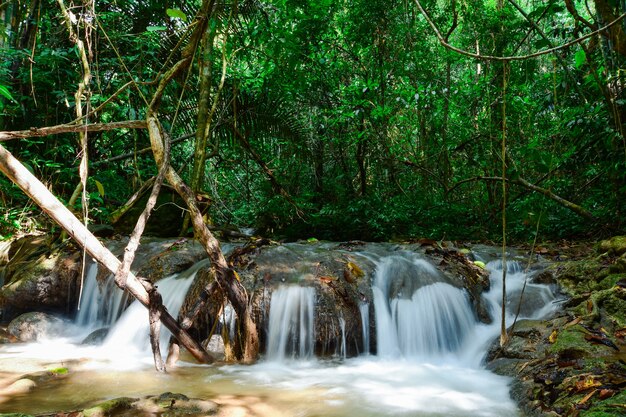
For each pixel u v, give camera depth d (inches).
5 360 153.4
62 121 284.4
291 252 186.7
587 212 263.4
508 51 364.5
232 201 436.8
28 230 262.2
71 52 271.7
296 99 361.1
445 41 91.1
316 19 337.4
